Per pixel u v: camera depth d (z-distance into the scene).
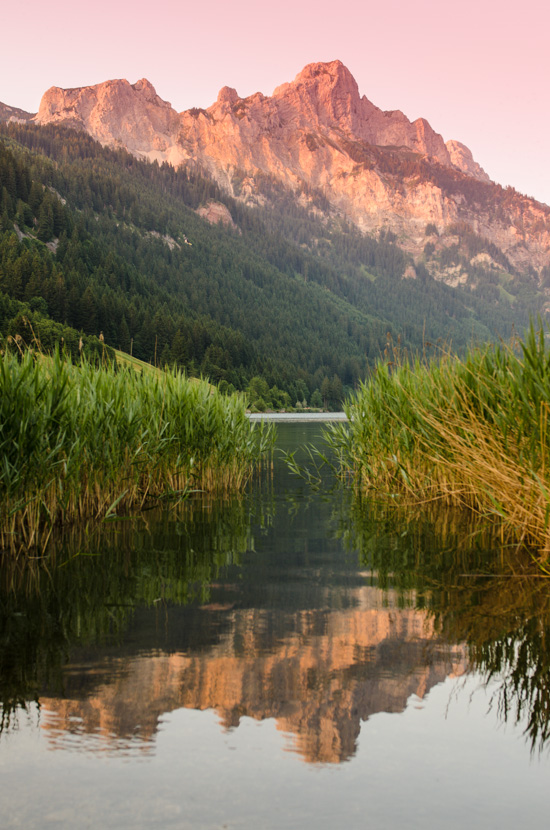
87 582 6.01
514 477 7.07
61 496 8.30
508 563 6.69
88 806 2.53
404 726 3.22
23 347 8.84
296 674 3.82
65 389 8.52
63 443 7.86
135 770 2.81
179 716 3.31
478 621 4.79
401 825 2.42
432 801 2.58
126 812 2.48
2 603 5.34
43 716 3.31
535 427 6.51
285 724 3.23
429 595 5.52
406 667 3.93
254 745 3.04
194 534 8.34
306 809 2.51
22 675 3.81
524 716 3.31
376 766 2.86
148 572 6.36
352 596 5.50
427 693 3.58
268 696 3.53
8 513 7.15
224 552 7.33
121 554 7.18
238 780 2.74
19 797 2.60
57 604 5.30
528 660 4.02
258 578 6.15
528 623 4.73
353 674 3.83
